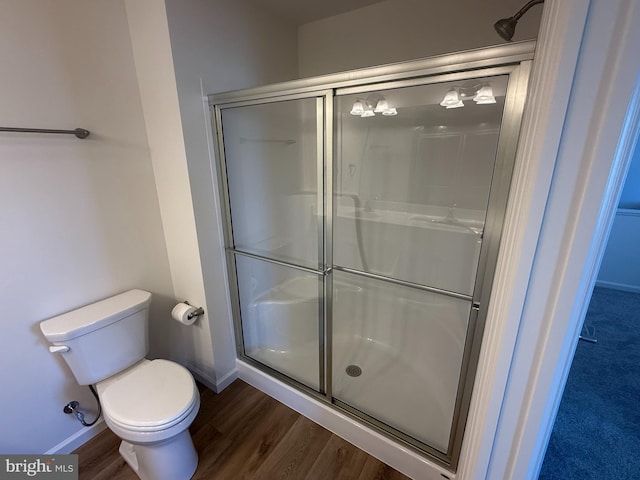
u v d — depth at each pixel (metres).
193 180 1.57
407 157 1.73
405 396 1.69
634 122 0.48
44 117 1.30
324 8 1.81
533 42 0.79
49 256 1.38
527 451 0.68
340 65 1.98
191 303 1.84
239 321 1.96
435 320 1.72
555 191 0.51
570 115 0.47
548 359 0.59
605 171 0.47
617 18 0.41
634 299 3.06
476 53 0.88
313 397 1.69
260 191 1.94
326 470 1.44
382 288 1.99
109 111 1.49
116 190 1.57
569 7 0.44
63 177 1.38
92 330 1.38
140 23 1.44
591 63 0.44
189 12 1.43
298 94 1.35
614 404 1.77
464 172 1.55
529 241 0.55
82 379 1.41
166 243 1.82
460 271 1.63
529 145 0.55
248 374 1.97
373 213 1.92
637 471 1.40
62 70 1.32
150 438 1.19
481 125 1.43
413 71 1.02
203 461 1.49
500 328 0.65
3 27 1.16
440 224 1.68
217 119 1.60
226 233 1.79
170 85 1.44
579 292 0.54
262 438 1.61
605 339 2.41
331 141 1.44
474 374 1.12
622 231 3.17
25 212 1.29
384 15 1.76
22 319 1.33
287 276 2.10
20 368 1.35
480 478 0.77
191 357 1.99
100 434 1.64
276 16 1.90
